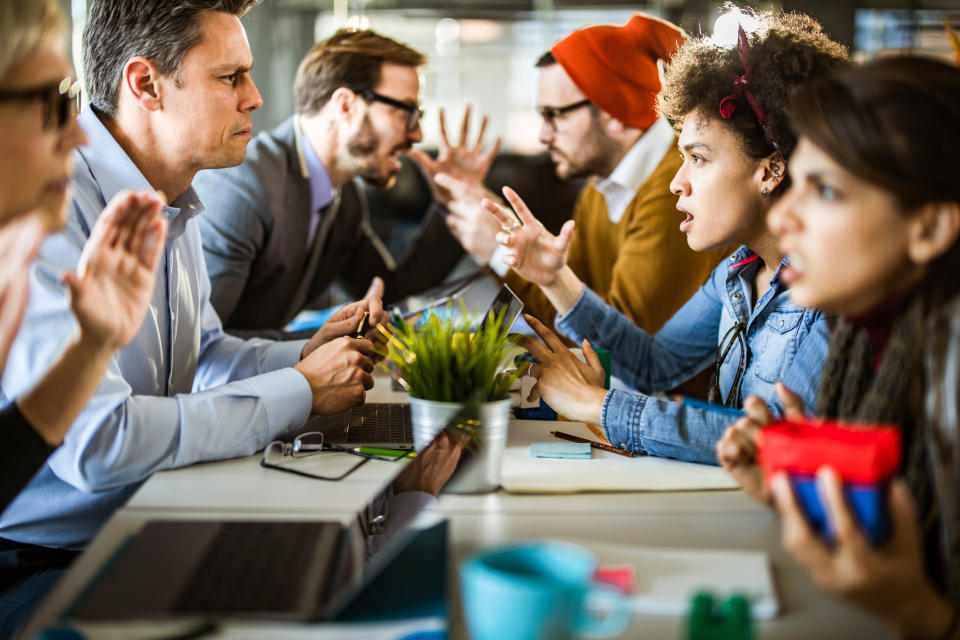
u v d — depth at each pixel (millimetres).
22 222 958
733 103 1300
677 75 1393
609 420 1237
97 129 1454
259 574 759
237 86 1532
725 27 1399
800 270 802
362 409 1499
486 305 1582
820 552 622
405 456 1229
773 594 735
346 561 809
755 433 902
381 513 963
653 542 885
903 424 782
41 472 1254
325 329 1647
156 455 1155
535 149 4266
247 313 2410
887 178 726
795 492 633
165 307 1491
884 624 691
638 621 699
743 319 1488
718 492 1066
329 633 703
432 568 802
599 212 2633
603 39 2461
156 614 680
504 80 4668
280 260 2383
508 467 1160
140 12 1444
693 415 1195
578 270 2734
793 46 1264
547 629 596
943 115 726
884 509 615
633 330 1791
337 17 4391
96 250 914
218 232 2234
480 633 618
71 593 738
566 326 1793
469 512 983
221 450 1203
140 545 823
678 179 1406
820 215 764
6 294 962
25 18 895
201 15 1471
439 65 4637
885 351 787
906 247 745
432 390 1075
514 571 651
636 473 1132
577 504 1016
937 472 714
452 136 4594
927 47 3965
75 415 938
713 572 784
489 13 4625
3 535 1266
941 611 620
